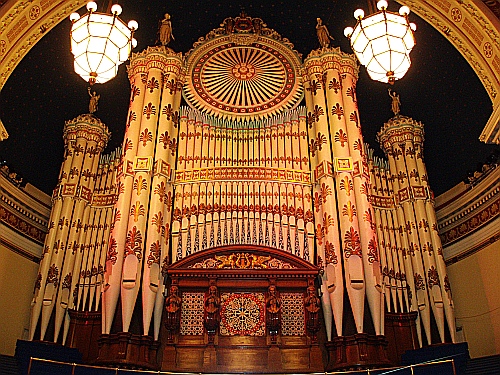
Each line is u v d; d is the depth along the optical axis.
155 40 17.36
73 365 10.58
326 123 15.34
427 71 16.52
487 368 11.38
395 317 13.80
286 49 17.61
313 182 14.79
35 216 15.38
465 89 15.43
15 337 13.73
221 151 15.48
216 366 12.07
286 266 13.23
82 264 14.37
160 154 14.64
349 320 12.49
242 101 16.70
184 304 12.91
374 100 17.88
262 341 12.45
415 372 11.38
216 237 13.93
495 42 10.25
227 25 17.89
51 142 16.48
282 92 16.86
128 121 15.31
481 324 13.94
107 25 8.39
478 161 15.29
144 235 13.38
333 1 16.86
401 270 14.49
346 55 16.53
